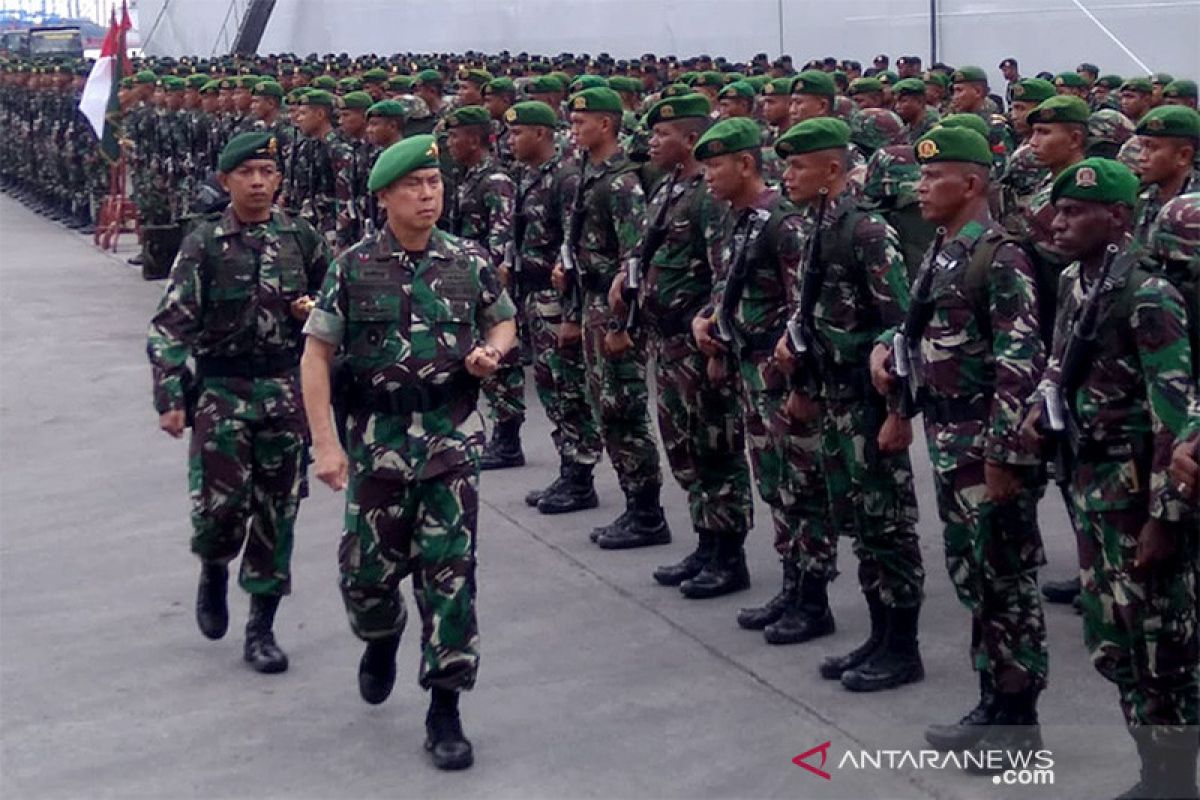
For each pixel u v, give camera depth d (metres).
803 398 5.36
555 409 7.78
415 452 4.68
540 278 7.70
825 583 5.83
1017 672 4.63
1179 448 3.76
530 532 7.44
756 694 5.35
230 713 5.34
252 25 30.58
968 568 4.64
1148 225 5.56
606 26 23.31
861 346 5.12
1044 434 4.14
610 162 6.91
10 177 25.23
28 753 5.04
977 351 4.51
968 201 4.59
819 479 5.68
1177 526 3.93
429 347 4.68
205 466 5.48
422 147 4.66
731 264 5.62
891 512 5.22
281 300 5.45
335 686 5.57
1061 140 6.03
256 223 5.46
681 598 6.40
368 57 23.84
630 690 5.44
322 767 4.88
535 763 4.87
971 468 4.54
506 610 6.34
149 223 16.59
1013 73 16.47
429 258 4.73
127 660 5.88
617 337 6.57
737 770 4.76
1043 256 4.45
